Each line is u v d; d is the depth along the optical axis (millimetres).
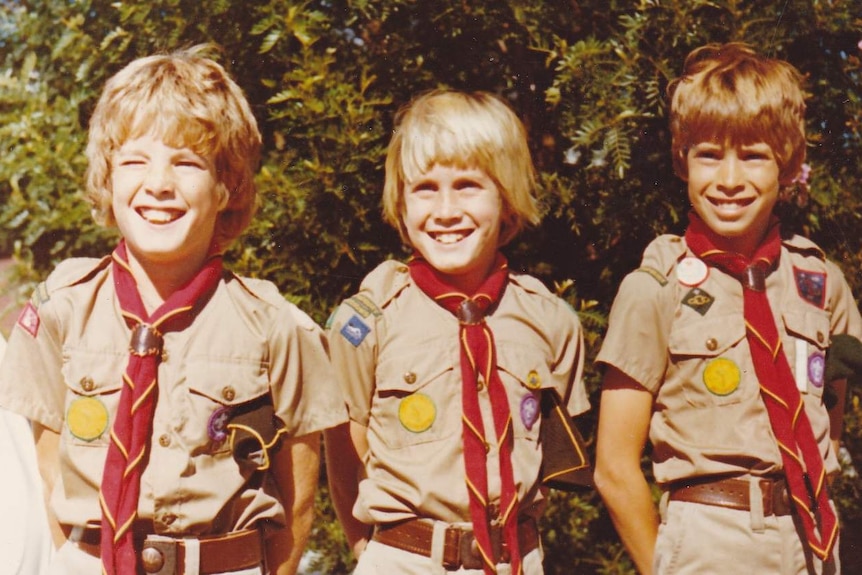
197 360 2189
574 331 2529
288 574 2311
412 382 2373
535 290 2521
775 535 2457
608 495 2588
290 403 2270
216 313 2238
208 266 2230
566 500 3225
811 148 3117
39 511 2564
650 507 2578
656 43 2947
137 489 2102
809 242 2730
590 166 3064
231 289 2285
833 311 2695
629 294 2562
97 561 2160
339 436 2473
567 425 2420
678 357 2545
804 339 2570
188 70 2211
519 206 2430
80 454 2160
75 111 3145
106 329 2205
